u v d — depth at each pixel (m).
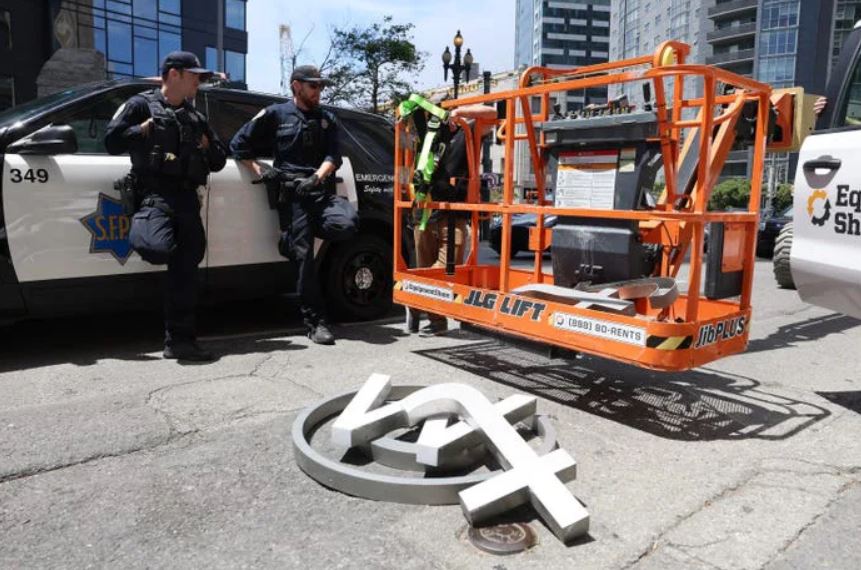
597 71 4.09
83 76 23.11
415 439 3.20
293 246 4.83
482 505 2.35
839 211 3.51
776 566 2.20
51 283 4.21
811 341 5.45
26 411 3.41
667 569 2.17
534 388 4.00
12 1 24.52
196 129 4.23
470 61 19.70
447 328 5.36
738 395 3.97
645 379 4.22
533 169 4.30
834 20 83.50
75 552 2.22
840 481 2.83
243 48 33.50
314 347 4.83
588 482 2.77
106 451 2.96
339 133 5.25
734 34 93.06
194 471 2.81
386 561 2.19
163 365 4.29
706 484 2.77
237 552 2.24
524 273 5.01
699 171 3.24
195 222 4.30
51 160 4.19
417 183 4.68
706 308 4.04
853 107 3.79
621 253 3.71
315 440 3.15
